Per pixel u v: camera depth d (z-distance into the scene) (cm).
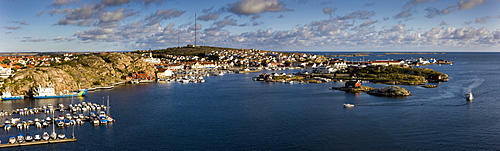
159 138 13050
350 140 12631
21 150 11588
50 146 12025
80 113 17138
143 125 14875
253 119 15875
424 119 15450
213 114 16988
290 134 13425
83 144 12312
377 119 15550
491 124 14525
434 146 11944
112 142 12569
